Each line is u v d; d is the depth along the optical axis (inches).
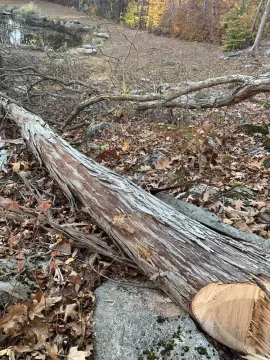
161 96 224.8
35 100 296.8
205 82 218.2
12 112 225.9
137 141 219.8
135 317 93.6
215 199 144.8
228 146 202.4
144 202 116.9
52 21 808.9
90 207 126.5
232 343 88.3
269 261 94.1
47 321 97.9
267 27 653.9
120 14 816.9
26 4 974.4
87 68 484.1
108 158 195.8
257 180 163.8
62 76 327.6
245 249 98.8
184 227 105.7
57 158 156.3
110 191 123.4
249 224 131.7
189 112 284.0
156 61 555.8
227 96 231.8
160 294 101.1
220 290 86.7
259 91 208.8
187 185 156.1
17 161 202.2
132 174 178.7
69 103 288.8
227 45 620.7
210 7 708.0
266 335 84.4
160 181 165.3
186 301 91.6
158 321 92.0
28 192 169.2
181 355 84.7
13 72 319.0
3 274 109.9
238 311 85.9
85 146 220.5
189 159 184.1
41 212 137.4
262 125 227.9
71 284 107.7
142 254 102.8
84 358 87.2
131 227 108.0
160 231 104.1
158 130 231.8
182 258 95.7
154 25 765.9
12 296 102.8
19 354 90.8
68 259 118.0
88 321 96.0
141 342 88.5
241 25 631.2
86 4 930.7
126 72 409.7
